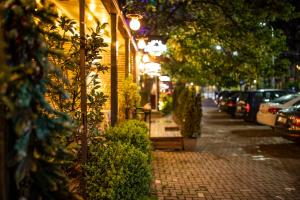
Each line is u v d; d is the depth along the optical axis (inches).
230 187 332.8
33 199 121.1
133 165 226.5
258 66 685.3
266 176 374.0
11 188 121.8
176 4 661.9
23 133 115.2
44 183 122.0
